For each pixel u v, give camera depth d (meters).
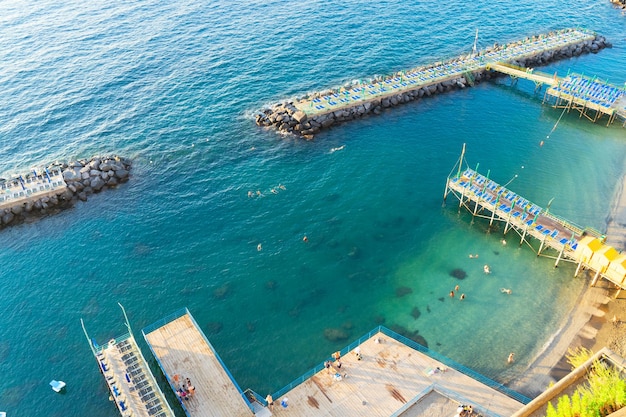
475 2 135.38
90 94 92.31
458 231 63.34
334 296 54.53
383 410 40.34
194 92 92.94
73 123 84.62
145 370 43.16
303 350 48.75
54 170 70.50
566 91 89.06
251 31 116.00
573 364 44.16
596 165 74.62
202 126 83.69
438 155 77.38
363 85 92.62
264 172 73.44
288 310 52.94
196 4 131.38
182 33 115.12
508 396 41.69
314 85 95.12
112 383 42.72
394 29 118.69
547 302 52.91
